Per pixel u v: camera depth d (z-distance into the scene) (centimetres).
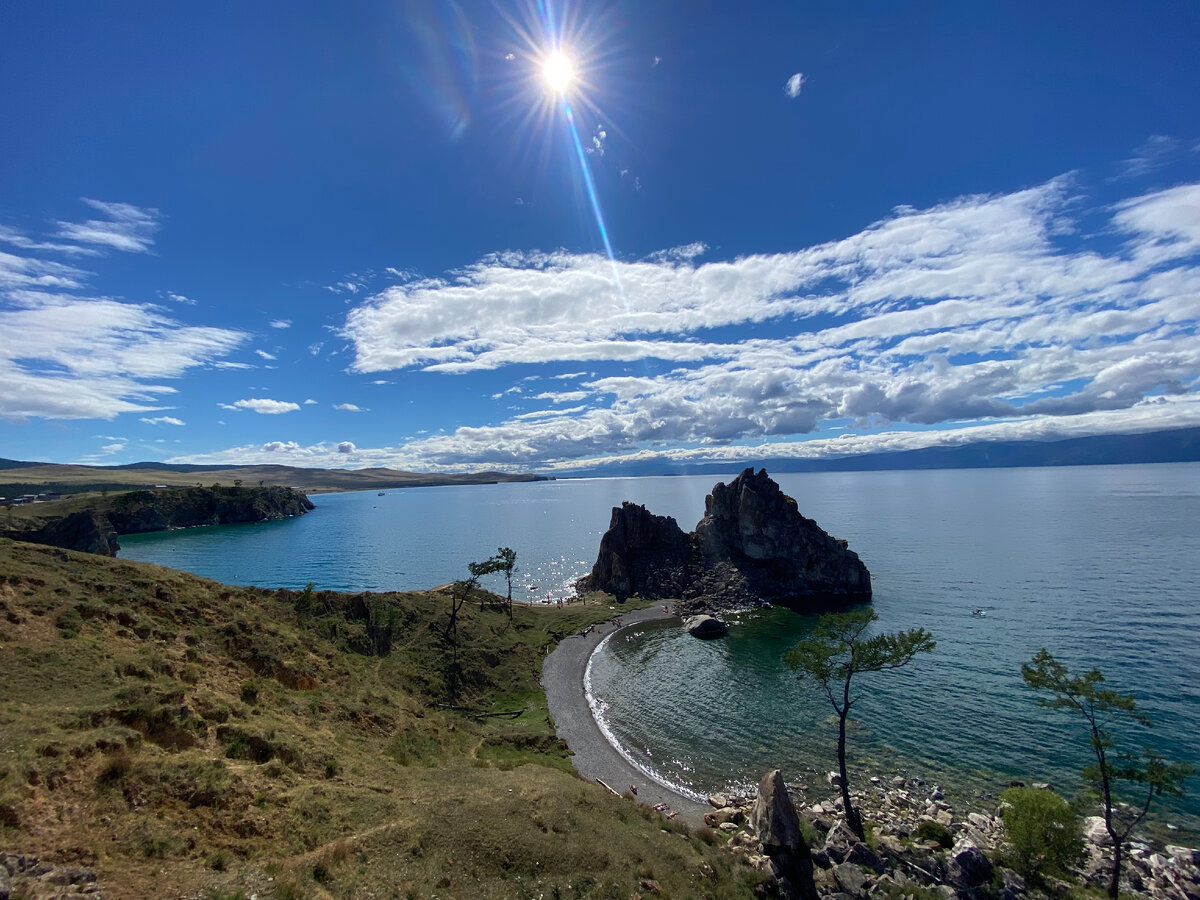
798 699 7006
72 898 1495
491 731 5572
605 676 7988
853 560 12638
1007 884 3469
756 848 3650
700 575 13388
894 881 3400
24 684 2625
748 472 13950
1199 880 3625
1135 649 8169
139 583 4244
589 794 3584
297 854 2162
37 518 19300
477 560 18512
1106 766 3806
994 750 5572
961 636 9169
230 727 2869
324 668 4578
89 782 2019
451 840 2509
